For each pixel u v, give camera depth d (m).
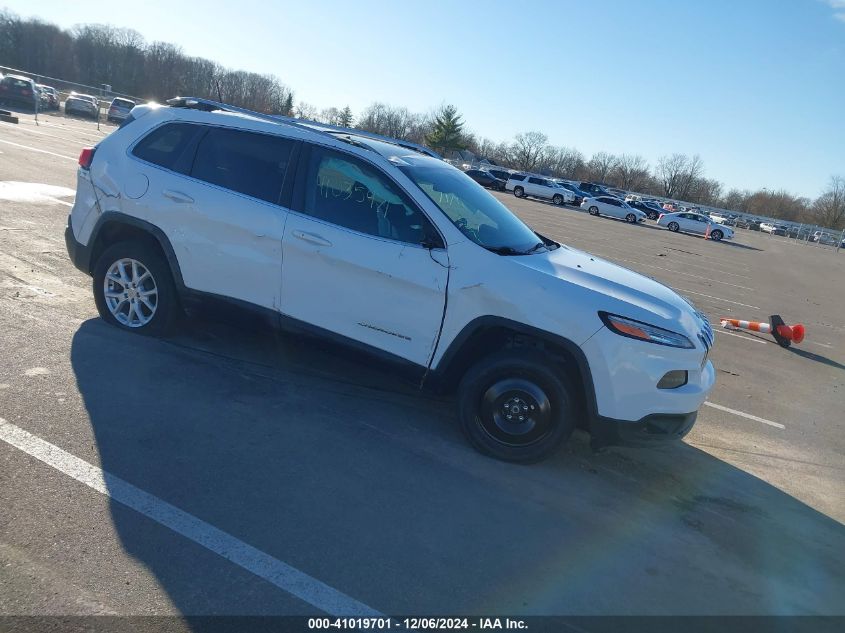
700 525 4.10
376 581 3.09
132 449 3.90
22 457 3.66
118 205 5.35
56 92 42.22
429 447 4.52
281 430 4.42
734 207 118.62
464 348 4.46
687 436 5.67
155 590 2.84
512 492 4.10
